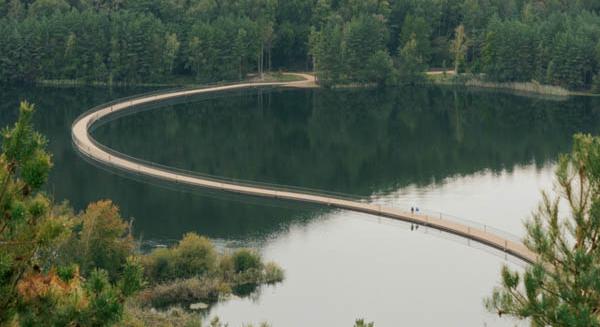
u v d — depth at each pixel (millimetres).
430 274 90250
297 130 172750
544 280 29562
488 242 99000
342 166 142250
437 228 105562
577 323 27109
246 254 88000
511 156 148125
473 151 152625
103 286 23469
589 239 29938
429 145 158250
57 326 22391
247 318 77188
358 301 82375
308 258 94188
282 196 119812
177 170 135500
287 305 80625
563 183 30797
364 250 97688
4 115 176875
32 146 23453
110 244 79812
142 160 139125
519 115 186500
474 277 89375
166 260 84312
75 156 144500
